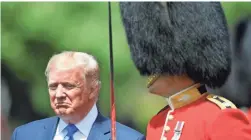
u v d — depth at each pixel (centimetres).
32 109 2873
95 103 1389
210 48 1371
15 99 2858
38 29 2616
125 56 2522
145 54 1398
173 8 1380
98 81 1384
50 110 2858
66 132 1384
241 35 2558
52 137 1393
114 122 1354
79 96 1356
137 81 2625
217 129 1299
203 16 1374
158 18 1386
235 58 2586
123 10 1426
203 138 1316
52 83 1355
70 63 1356
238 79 2598
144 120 2747
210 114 1324
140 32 1402
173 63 1369
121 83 2616
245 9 2531
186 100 1360
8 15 2636
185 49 1369
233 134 1291
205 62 1366
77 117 1373
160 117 1391
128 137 1391
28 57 2711
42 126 1416
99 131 1383
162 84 1377
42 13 2605
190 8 1374
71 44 2573
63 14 2586
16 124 2912
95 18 2552
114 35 2509
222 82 1386
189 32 1372
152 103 2736
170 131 1354
